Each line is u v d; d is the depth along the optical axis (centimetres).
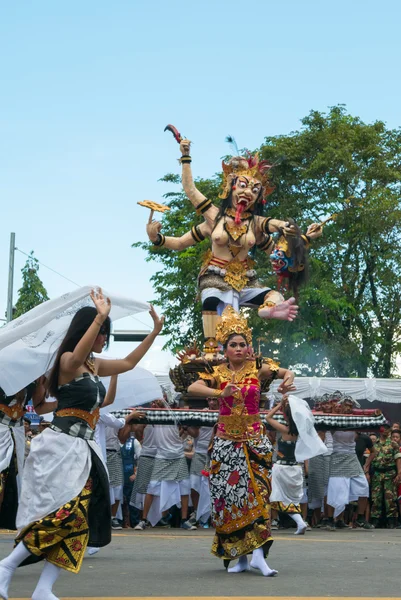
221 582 679
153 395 809
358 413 1502
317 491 1490
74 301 626
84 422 557
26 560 538
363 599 587
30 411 1417
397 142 3819
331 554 932
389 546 1072
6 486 764
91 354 578
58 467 538
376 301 3606
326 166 3306
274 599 583
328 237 3356
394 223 3312
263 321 3170
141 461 1403
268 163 988
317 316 3241
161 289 3556
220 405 769
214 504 757
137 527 1370
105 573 735
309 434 1251
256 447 752
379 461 1634
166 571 754
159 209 975
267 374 789
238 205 952
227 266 959
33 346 643
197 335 3453
